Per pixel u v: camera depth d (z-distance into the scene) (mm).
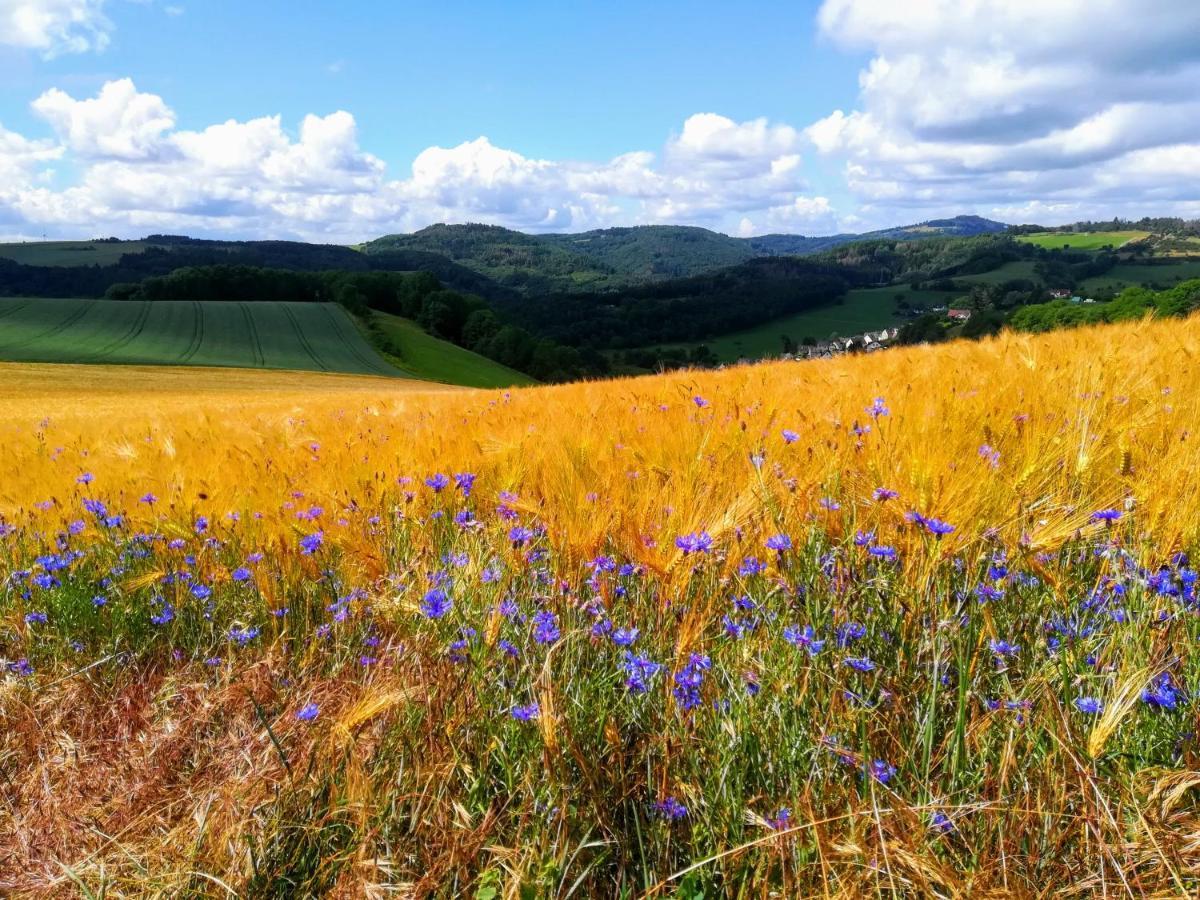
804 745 1658
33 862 1888
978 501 2164
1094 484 2479
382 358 91500
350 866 1584
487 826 1555
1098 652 1802
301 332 96875
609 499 2566
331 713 2094
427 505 3469
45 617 3117
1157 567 2014
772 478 2537
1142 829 1340
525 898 1396
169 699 2514
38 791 2170
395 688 1935
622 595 2270
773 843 1402
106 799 2125
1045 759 1475
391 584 2521
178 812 2008
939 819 1449
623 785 1665
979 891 1272
